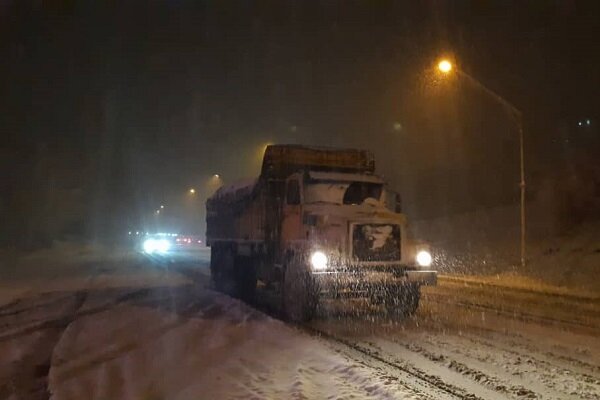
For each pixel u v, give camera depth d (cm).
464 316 1509
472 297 1914
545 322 1410
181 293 1983
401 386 847
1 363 1048
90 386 880
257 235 1858
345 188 1580
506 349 1102
